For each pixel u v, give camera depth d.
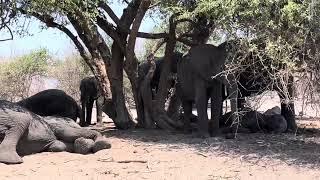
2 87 25.28
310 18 8.21
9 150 8.80
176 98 14.01
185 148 10.05
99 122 16.08
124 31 13.20
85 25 12.03
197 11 9.74
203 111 11.54
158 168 8.45
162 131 12.80
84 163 8.82
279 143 10.52
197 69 11.51
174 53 14.26
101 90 13.71
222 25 9.30
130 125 13.60
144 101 13.58
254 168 8.44
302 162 8.78
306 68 8.66
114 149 9.89
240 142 10.63
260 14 8.80
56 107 13.11
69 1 10.23
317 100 8.89
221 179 7.78
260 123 12.52
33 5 10.13
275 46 8.57
